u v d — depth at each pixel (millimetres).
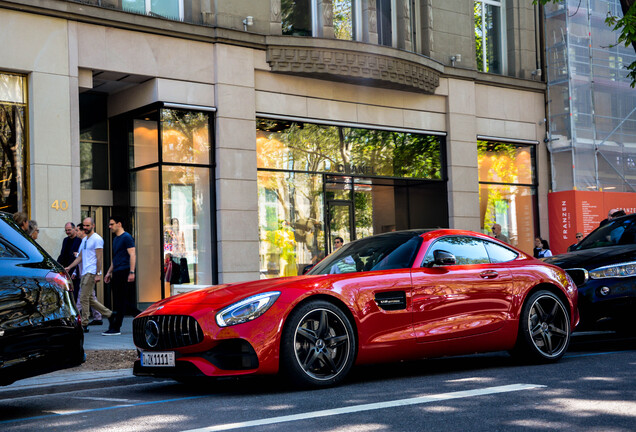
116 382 7371
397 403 5332
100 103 16156
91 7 14133
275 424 4750
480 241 7648
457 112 19797
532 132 21812
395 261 7117
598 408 4941
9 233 5656
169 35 15125
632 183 22969
